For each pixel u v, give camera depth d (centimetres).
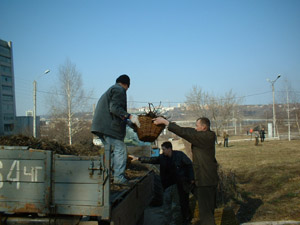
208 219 441
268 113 7069
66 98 3672
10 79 6034
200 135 440
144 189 559
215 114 4647
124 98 481
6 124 5844
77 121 3697
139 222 548
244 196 794
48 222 334
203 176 441
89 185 322
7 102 5909
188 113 4838
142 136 462
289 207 664
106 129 471
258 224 567
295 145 2788
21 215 346
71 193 325
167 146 618
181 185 595
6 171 336
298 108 4769
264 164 1419
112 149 337
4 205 334
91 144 804
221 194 716
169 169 633
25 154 333
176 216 670
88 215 323
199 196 449
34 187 331
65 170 328
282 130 6372
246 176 1132
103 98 477
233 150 2512
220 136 4875
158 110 511
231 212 561
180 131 443
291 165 1317
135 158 654
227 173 929
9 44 6003
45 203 328
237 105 5488
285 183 927
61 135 3581
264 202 727
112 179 392
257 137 3005
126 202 398
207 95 4738
